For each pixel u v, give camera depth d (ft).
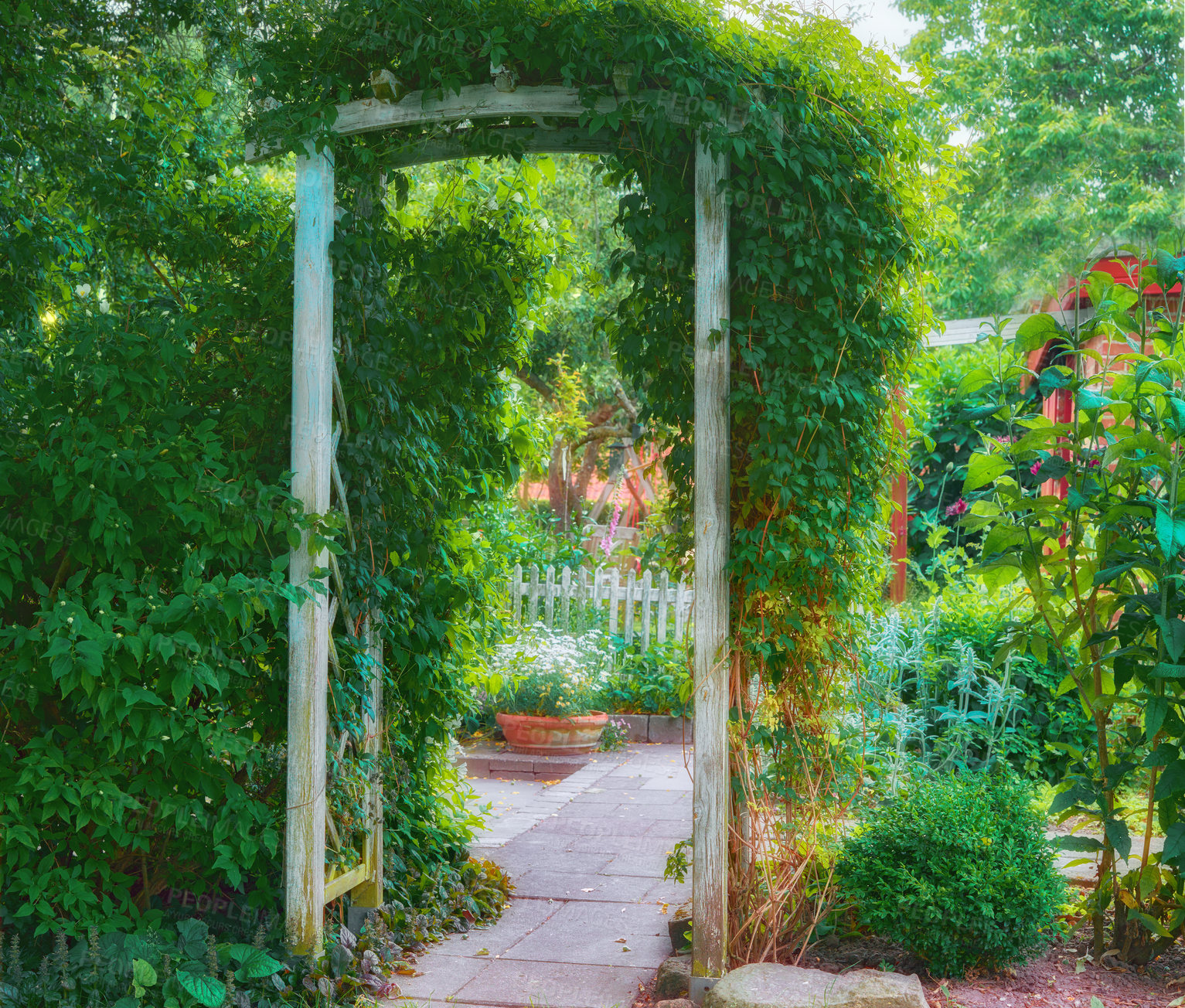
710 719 12.35
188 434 12.95
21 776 11.01
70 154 14.99
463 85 12.62
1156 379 12.85
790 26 12.45
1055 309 23.18
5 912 11.43
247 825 11.91
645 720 30.22
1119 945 12.81
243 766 13.03
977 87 53.52
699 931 12.26
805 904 13.23
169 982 10.75
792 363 12.42
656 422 13.43
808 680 12.86
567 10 11.92
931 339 34.32
